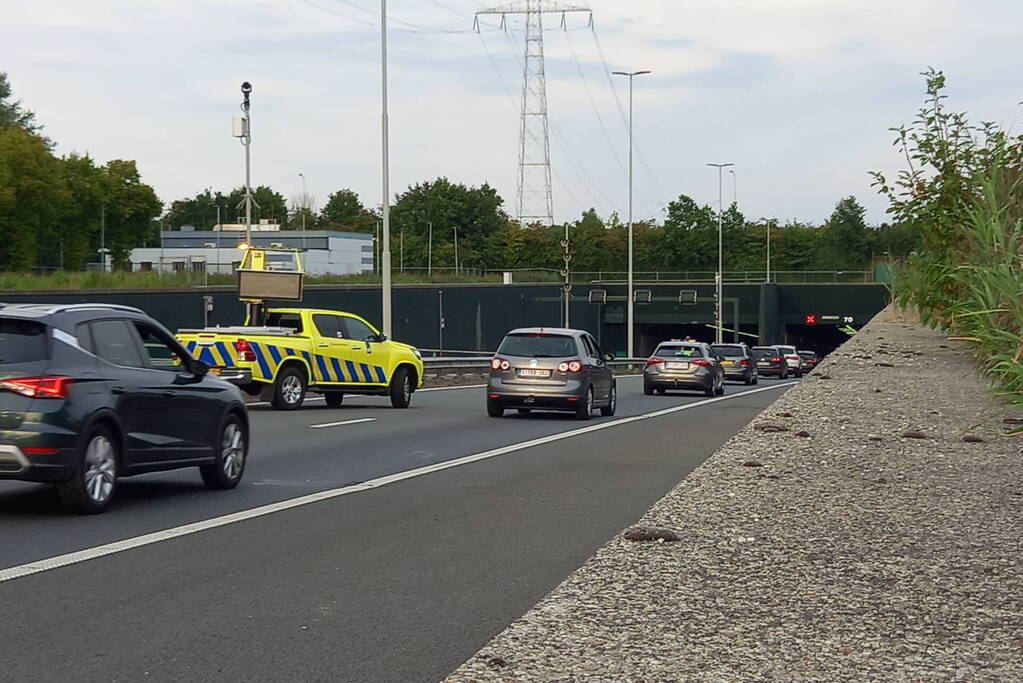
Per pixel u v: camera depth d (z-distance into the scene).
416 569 10.10
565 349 27.03
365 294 64.56
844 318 88.44
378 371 29.94
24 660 7.28
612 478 16.25
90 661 7.28
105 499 12.77
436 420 26.20
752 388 48.66
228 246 118.06
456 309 74.12
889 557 9.71
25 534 11.50
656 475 16.61
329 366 28.89
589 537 11.65
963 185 24.53
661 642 7.36
